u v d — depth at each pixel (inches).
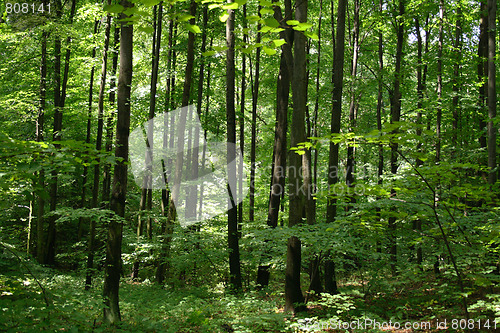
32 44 472.7
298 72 281.9
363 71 699.4
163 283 442.6
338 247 229.9
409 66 460.1
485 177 354.3
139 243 437.7
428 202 195.0
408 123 132.9
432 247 251.3
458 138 475.8
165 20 543.2
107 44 471.5
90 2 558.6
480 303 195.8
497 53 432.8
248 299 323.6
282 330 228.1
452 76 485.1
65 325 154.4
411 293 311.9
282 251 351.6
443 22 467.8
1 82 506.3
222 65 569.6
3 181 120.8
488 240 192.1
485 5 441.4
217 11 496.4
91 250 390.9
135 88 552.1
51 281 361.7
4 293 151.3
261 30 108.7
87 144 125.3
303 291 385.7
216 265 442.9
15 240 389.1
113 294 237.5
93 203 457.4
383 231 233.3
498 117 293.7
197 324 245.1
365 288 350.9
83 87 621.9
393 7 474.0
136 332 215.8
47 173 120.7
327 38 637.3
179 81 573.3
